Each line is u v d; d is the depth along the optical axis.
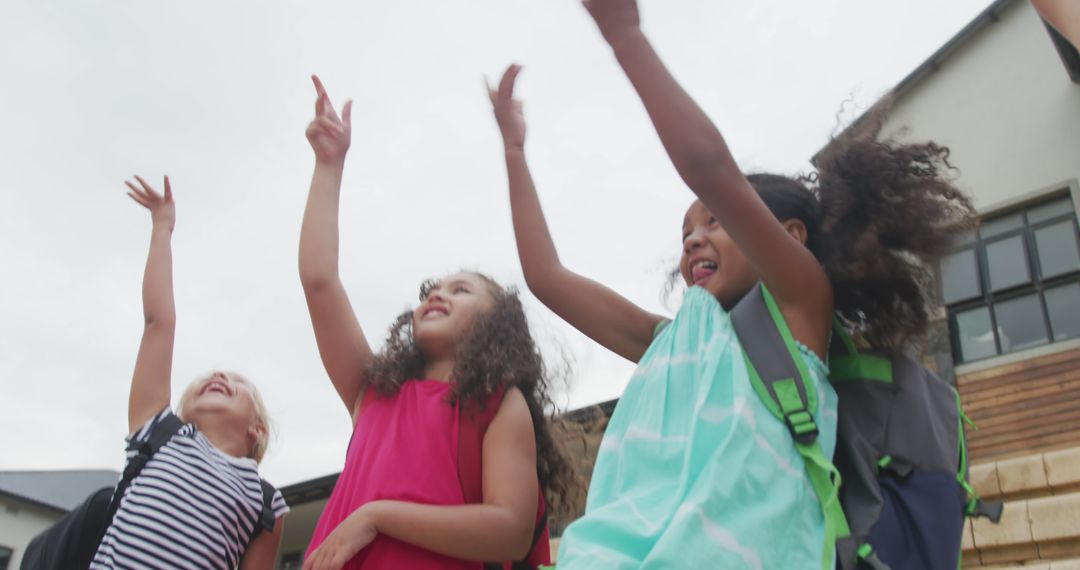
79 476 24.12
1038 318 7.84
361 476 2.27
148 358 2.96
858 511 1.41
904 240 1.86
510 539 2.11
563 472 2.64
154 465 2.70
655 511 1.34
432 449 2.27
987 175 8.54
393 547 2.08
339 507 2.26
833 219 1.91
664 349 1.69
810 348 1.59
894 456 1.48
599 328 2.16
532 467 2.31
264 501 2.85
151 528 2.53
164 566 2.49
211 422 3.14
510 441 2.31
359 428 2.47
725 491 1.31
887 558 1.35
